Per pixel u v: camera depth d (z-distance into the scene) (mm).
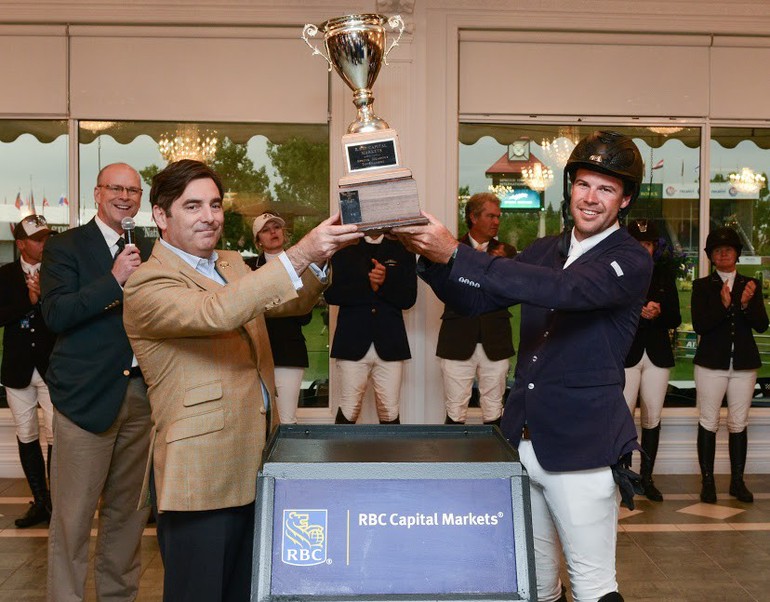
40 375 4562
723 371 5105
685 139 5707
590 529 2305
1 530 4473
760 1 5562
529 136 5648
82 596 3053
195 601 2115
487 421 5184
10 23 5352
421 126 5438
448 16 5434
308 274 2307
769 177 5758
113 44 5387
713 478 5113
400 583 1623
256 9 5344
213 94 5430
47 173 5461
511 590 1629
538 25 5488
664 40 5586
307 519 1654
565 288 2146
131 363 3031
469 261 2123
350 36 2322
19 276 4574
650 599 3615
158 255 2213
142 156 5465
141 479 3123
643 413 5246
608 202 2322
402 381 5477
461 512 1670
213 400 2117
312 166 5516
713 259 5234
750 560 4090
